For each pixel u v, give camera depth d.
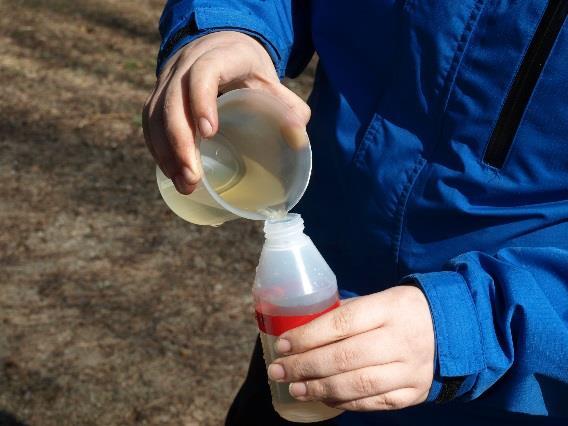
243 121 1.26
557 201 1.32
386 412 1.52
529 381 1.20
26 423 3.05
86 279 3.86
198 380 3.29
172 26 1.47
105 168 4.84
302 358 1.08
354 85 1.50
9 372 3.26
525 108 1.29
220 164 1.27
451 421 1.46
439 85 1.38
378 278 1.52
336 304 1.18
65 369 3.30
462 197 1.37
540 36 1.27
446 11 1.36
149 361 3.37
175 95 1.21
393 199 1.44
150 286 3.84
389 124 1.44
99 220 4.33
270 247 1.17
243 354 3.44
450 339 1.12
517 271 1.19
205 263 4.03
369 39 1.47
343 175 1.50
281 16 1.56
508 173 1.33
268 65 1.39
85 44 6.45
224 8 1.45
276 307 1.15
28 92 5.70
